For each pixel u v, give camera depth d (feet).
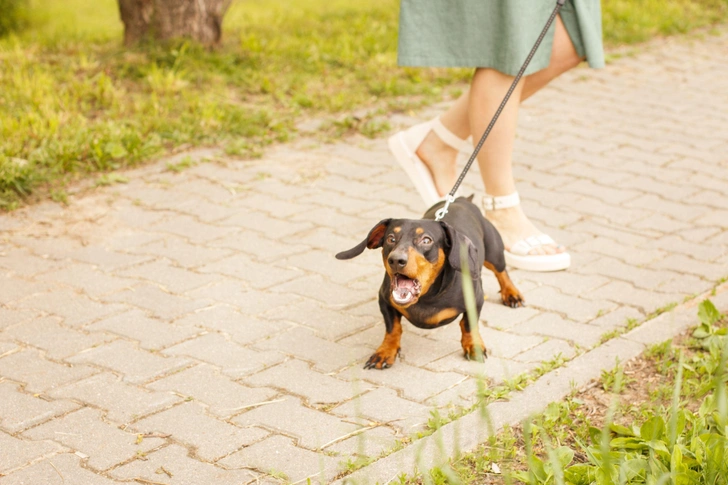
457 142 13.65
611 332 12.03
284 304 12.51
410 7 12.84
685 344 11.88
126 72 17.94
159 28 18.88
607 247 13.61
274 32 21.59
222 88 17.61
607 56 20.71
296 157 15.81
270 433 10.78
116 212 14.23
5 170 14.43
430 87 18.20
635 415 11.00
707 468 10.07
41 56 18.81
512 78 12.85
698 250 13.53
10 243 13.52
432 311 11.35
